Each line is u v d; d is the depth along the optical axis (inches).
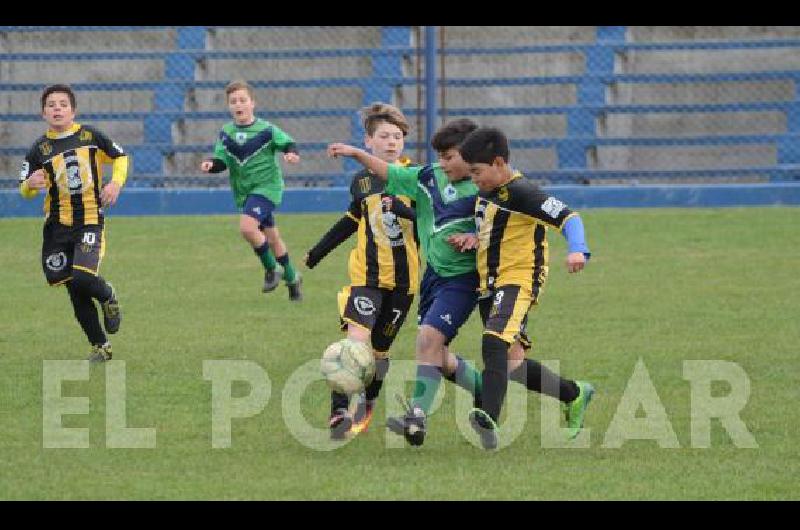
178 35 3117.6
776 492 853.2
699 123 3002.0
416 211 1021.2
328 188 2566.4
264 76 3063.5
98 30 3100.4
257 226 1699.1
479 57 3041.3
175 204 2551.7
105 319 1296.8
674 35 3115.2
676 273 1873.8
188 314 1585.9
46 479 883.4
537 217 952.9
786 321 1512.1
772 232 2244.1
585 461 930.7
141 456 943.0
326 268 1980.8
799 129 2960.1
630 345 1373.0
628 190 2581.2
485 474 895.7
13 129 2952.8
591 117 2955.2
